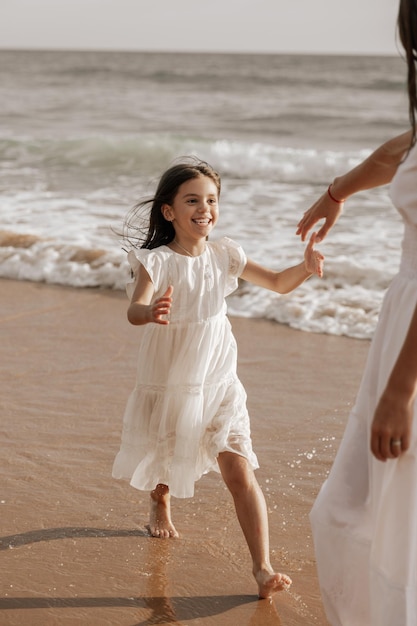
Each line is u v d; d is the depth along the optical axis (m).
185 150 18.45
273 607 3.32
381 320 2.49
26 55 90.75
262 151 18.66
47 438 5.01
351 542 2.60
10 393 5.78
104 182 15.38
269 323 7.55
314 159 17.19
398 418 2.11
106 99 37.59
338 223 11.01
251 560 3.70
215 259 3.75
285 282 3.71
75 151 18.94
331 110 31.83
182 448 3.57
